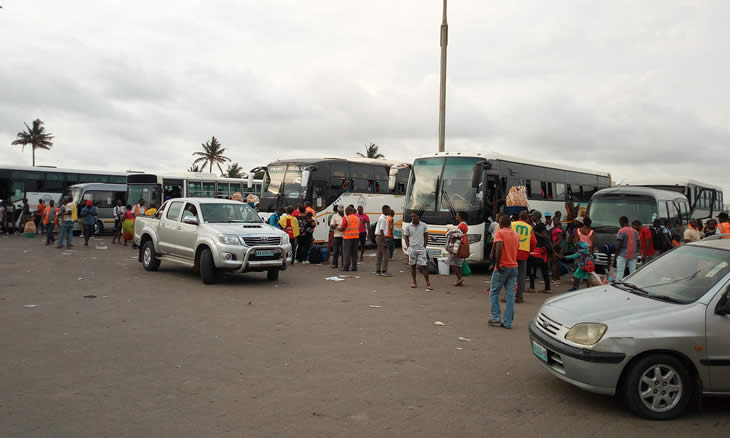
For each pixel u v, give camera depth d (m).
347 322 8.68
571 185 21.67
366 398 5.16
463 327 8.56
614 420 4.75
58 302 9.73
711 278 5.27
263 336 7.57
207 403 4.92
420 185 17.12
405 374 5.98
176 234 13.65
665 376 4.84
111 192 30.27
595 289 6.14
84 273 13.84
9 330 7.54
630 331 4.83
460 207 16.14
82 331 7.60
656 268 6.08
